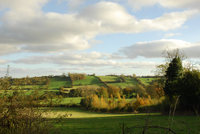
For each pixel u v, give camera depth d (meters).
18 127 6.70
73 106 56.84
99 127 17.53
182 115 24.64
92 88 81.12
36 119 6.81
